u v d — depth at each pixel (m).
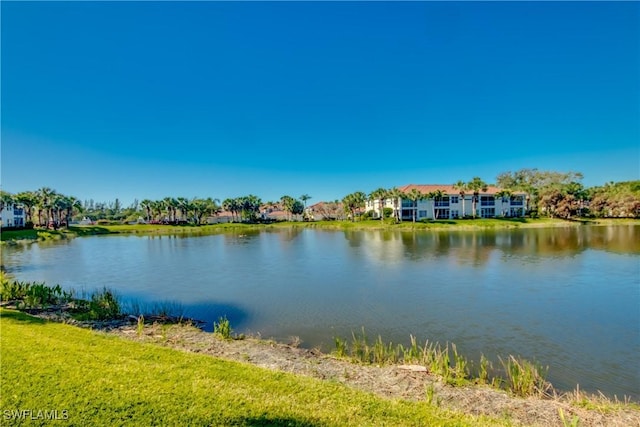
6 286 17.33
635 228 65.69
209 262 33.59
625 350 12.10
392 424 5.80
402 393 8.12
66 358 7.83
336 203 130.88
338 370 9.58
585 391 9.47
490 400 7.94
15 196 78.62
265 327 14.60
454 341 13.04
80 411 5.66
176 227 95.00
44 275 27.59
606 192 94.56
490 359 11.45
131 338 11.69
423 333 13.83
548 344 12.66
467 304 17.64
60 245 52.19
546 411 7.48
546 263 29.00
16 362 7.46
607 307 16.94
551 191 87.12
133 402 6.00
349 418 5.91
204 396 6.36
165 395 6.31
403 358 10.87
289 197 120.69
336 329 14.35
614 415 7.37
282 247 45.69
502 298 18.67
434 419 6.06
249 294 20.42
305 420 5.76
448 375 9.13
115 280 25.31
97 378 6.85
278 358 10.45
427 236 55.75
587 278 23.23
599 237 49.03
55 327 10.84
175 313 16.52
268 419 5.72
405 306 17.45
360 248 41.81
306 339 13.20
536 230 63.44
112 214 153.62
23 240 59.97
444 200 93.38
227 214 140.88
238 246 48.19
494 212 97.50
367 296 19.53
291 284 23.00
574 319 15.27
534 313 16.11
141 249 45.88
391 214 92.69
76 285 23.78
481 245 41.84
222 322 14.32
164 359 8.30
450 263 29.80
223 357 10.27
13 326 10.68
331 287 21.91
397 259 32.59
